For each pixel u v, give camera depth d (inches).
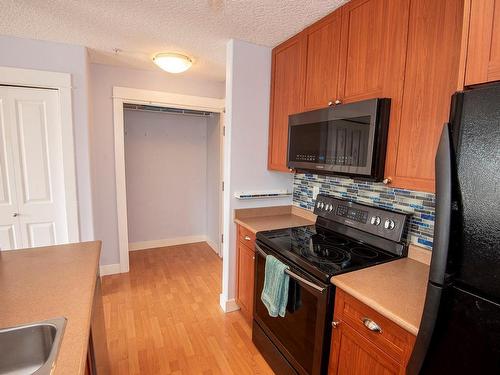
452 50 43.6
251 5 65.0
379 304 41.9
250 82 89.7
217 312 96.6
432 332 30.1
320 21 70.4
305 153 72.9
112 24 76.7
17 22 76.0
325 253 61.7
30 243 94.8
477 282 26.5
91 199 99.9
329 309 51.8
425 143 48.0
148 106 133.4
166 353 76.8
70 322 35.9
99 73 112.3
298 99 79.4
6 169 89.9
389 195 66.5
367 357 45.2
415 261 59.2
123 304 100.2
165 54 96.3
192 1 64.1
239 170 92.4
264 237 73.1
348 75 62.7
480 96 25.7
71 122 93.5
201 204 167.8
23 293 42.9
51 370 27.6
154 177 153.9
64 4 66.4
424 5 47.2
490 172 25.1
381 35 54.7
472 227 26.5
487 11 30.7
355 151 57.6
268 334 72.6
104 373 56.9
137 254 147.6
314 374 55.2
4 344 34.4
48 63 89.9
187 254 149.1
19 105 89.0
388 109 53.7
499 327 25.1
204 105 132.3
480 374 27.0
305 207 95.7
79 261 54.8
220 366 72.7
